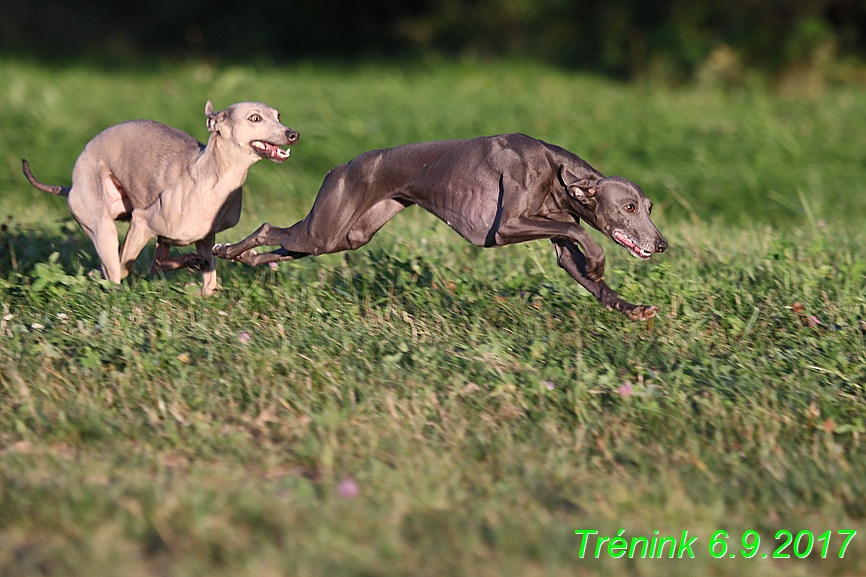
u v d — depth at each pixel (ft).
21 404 28.53
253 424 28.14
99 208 38.17
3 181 61.72
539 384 30.07
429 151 33.32
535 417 29.01
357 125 76.38
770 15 110.93
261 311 37.45
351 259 44.24
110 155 37.96
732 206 61.93
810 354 33.81
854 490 25.57
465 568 21.45
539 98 96.12
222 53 151.74
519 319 36.73
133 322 34.65
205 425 27.32
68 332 33.86
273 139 35.58
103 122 76.79
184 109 84.48
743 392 30.14
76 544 21.57
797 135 79.46
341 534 22.21
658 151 73.00
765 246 48.32
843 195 64.08
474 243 32.60
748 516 24.64
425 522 23.04
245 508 22.90
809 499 25.29
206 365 31.14
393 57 139.23
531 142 32.30
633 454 26.99
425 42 146.20
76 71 112.68
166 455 26.25
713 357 33.32
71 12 161.48
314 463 26.09
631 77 117.19
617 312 37.01
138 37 158.40
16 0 161.38
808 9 111.75
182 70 119.44
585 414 28.81
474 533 22.62
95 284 37.99
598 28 126.72
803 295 39.22
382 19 159.22
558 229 31.24
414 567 21.43
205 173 36.22
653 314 31.78
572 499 24.67
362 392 29.63
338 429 27.71
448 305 37.88
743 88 108.27
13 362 30.81
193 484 24.22
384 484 24.59
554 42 134.21
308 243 34.86
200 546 21.61
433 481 25.04
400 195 33.94
